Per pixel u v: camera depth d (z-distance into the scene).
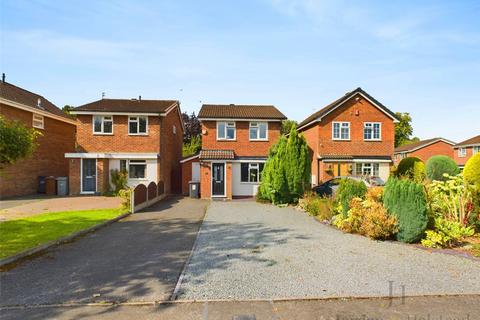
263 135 23.84
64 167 25.64
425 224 8.34
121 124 22.27
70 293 5.30
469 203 9.55
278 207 16.78
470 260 7.08
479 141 41.38
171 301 4.96
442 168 18.83
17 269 6.54
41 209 14.63
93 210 14.27
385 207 9.34
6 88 21.86
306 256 7.39
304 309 4.69
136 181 22.08
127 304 4.88
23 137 8.21
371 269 6.46
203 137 23.53
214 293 5.26
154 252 7.82
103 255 7.57
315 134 24.77
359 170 23.77
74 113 21.70
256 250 7.94
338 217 11.01
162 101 26.22
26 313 4.59
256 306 4.79
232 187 23.08
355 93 24.03
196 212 14.69
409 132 57.28
